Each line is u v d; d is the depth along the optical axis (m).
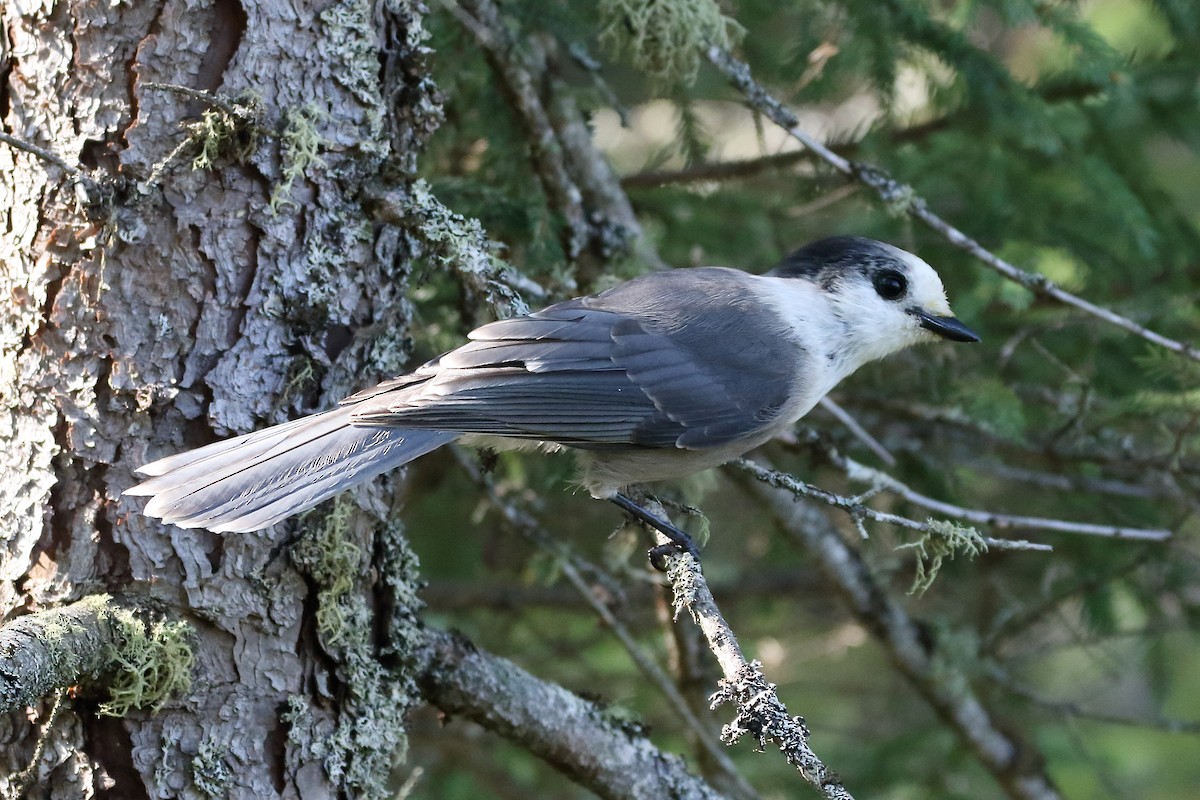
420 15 7.19
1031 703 12.18
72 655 5.99
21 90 6.39
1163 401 10.12
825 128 11.11
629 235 9.92
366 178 6.88
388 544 7.18
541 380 7.77
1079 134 10.34
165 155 6.40
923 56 10.43
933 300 9.02
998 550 11.87
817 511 10.89
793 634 13.38
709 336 8.36
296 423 6.61
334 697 6.81
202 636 6.50
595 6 9.09
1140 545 11.27
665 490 10.23
